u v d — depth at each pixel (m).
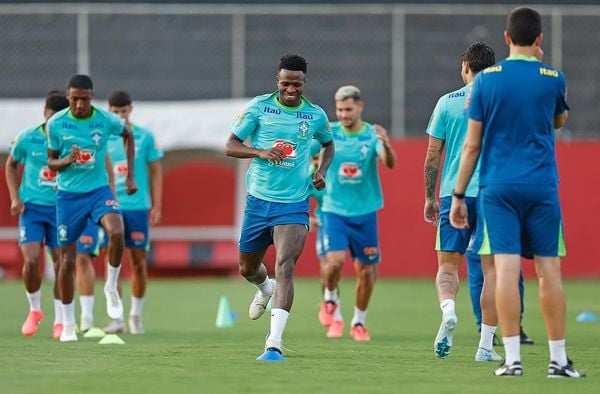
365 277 39.25
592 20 76.94
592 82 77.12
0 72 77.69
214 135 70.31
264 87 77.50
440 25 76.94
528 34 24.95
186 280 78.12
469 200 29.39
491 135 24.86
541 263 25.05
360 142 40.25
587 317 47.69
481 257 29.86
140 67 77.56
